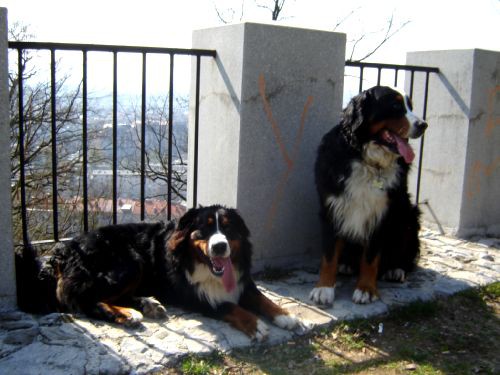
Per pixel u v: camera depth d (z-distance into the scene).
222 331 2.19
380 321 2.41
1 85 2.11
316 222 3.00
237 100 2.65
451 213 3.65
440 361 2.13
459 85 3.51
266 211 2.82
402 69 3.41
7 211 2.22
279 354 2.10
